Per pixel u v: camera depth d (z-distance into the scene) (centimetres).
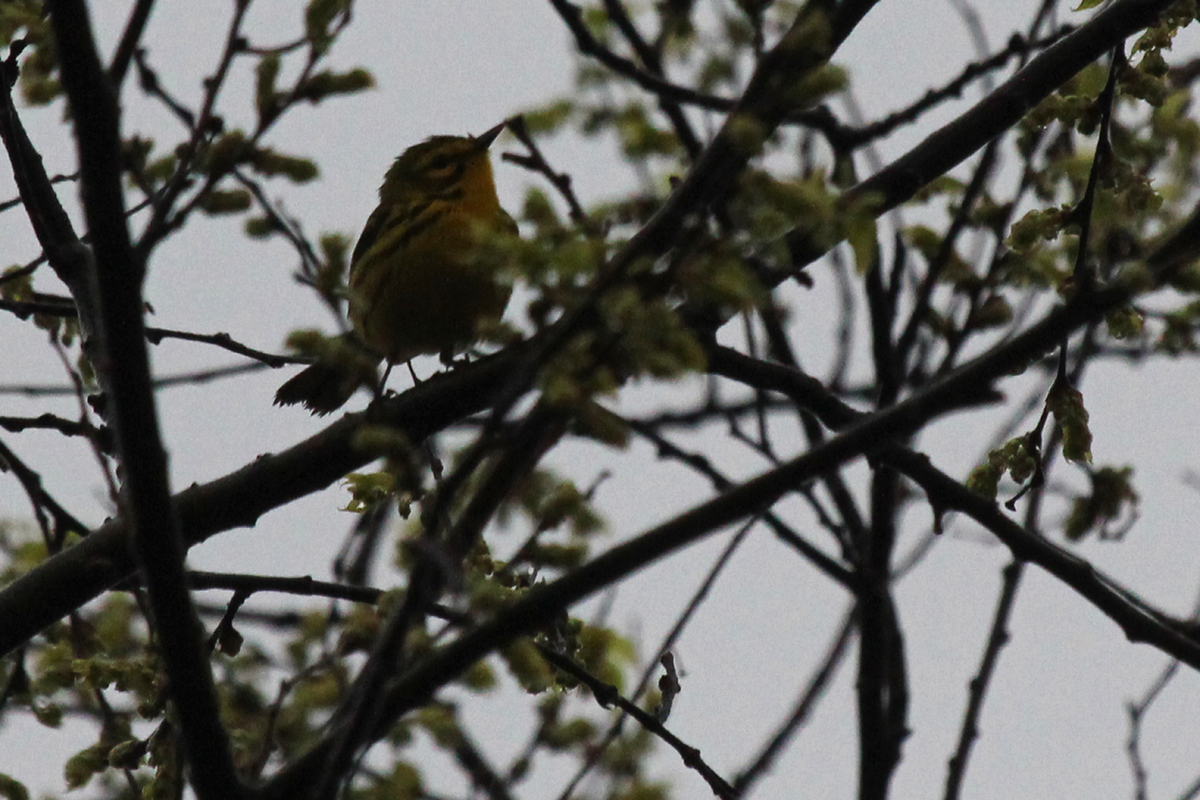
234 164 743
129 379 735
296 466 1044
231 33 746
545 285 598
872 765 1230
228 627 956
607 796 941
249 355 1041
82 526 1184
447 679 721
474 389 1031
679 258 595
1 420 1070
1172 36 866
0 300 1127
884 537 1267
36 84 811
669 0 1227
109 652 1130
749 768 1200
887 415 736
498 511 735
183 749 788
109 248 709
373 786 739
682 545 718
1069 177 1060
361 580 1259
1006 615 1259
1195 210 846
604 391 587
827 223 600
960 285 1264
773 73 646
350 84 748
